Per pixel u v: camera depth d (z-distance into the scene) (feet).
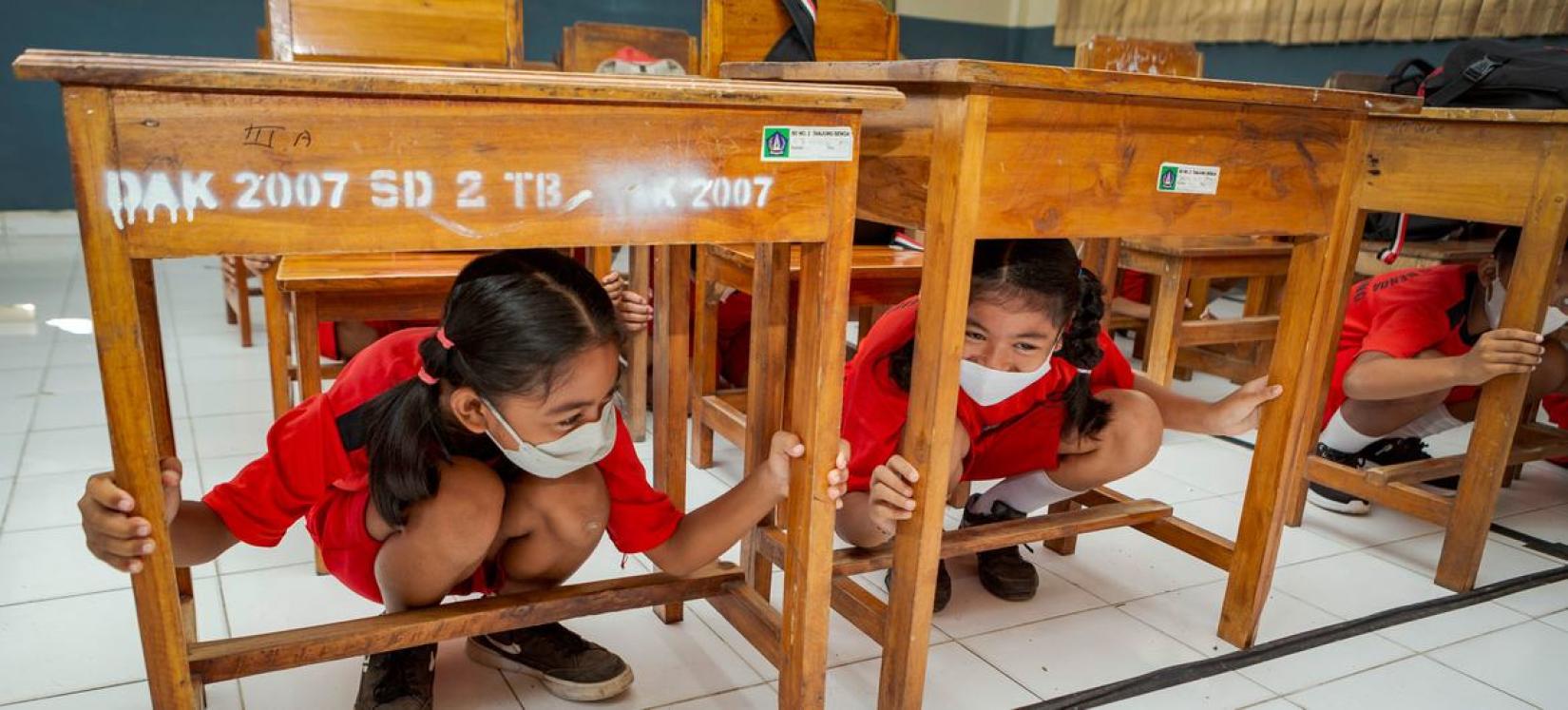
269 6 6.17
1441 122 5.34
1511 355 5.20
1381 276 7.13
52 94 17.79
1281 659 4.89
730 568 4.39
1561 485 7.72
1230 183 3.93
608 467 4.11
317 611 4.90
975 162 3.34
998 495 5.74
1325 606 5.46
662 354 6.01
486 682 4.38
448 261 5.96
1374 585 5.76
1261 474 4.73
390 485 3.57
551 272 3.28
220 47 18.43
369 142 2.57
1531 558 6.27
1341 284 6.25
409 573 3.91
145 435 2.60
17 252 16.17
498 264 3.31
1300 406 4.56
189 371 9.35
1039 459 5.33
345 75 2.46
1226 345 11.51
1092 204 3.63
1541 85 7.06
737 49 6.52
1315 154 4.13
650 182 2.92
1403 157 5.58
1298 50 16.85
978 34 23.73
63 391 8.52
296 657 3.51
